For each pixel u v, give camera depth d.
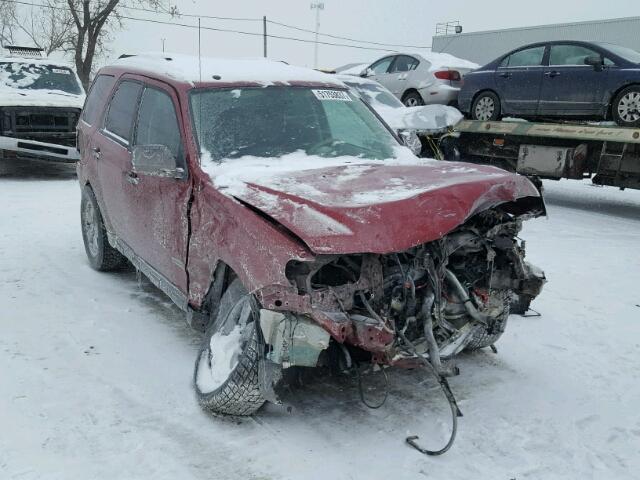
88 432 3.46
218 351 3.67
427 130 11.38
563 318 5.45
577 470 3.27
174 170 4.14
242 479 3.11
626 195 13.01
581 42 10.92
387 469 3.22
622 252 7.85
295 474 3.15
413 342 3.50
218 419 3.63
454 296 3.67
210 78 4.70
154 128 4.77
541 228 9.27
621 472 3.27
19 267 6.39
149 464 3.20
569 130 10.63
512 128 11.53
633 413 3.87
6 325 4.89
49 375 4.10
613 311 5.65
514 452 3.41
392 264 3.54
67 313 5.17
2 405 3.70
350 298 3.30
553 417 3.79
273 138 4.48
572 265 7.16
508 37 27.06
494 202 3.59
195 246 3.95
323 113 4.85
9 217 8.75
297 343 3.21
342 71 17.38
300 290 3.21
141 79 5.25
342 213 3.21
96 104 6.25
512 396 4.03
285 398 3.91
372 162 4.45
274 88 4.83
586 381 4.28
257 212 3.48
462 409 3.84
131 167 4.89
